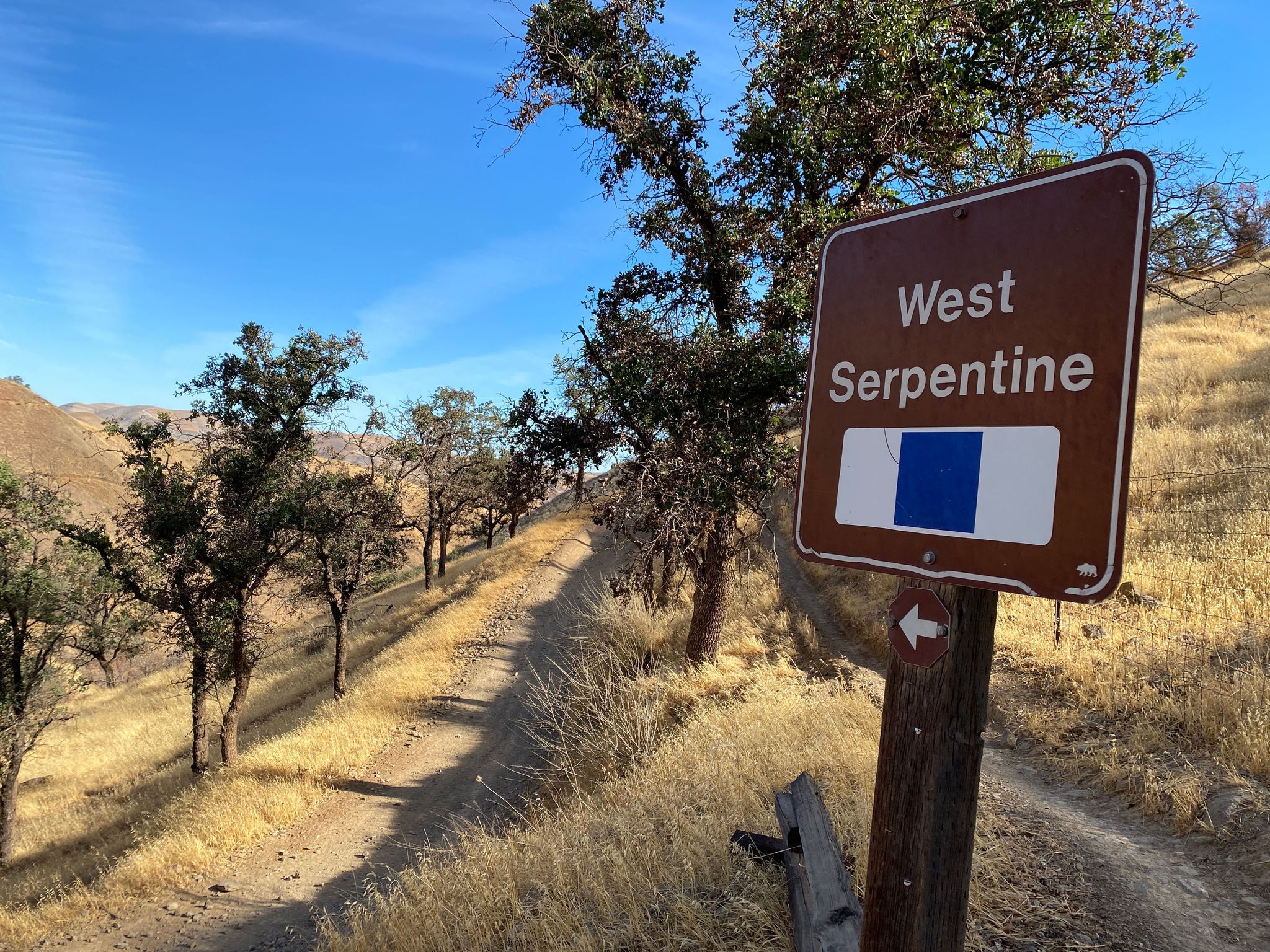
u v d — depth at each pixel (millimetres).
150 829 12516
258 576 15875
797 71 8219
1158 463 13852
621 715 10211
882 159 8141
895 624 1997
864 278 2072
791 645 12641
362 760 13148
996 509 1709
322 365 15914
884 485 1951
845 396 2084
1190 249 5328
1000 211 1781
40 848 15844
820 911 3152
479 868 5477
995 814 4832
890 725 2010
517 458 10703
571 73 9031
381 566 19469
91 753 23656
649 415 8914
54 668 17203
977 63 7473
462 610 22656
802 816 3904
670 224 10305
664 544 8680
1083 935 3373
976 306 1801
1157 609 8500
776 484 9133
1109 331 1567
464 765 12750
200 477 15328
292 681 25125
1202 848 4219
